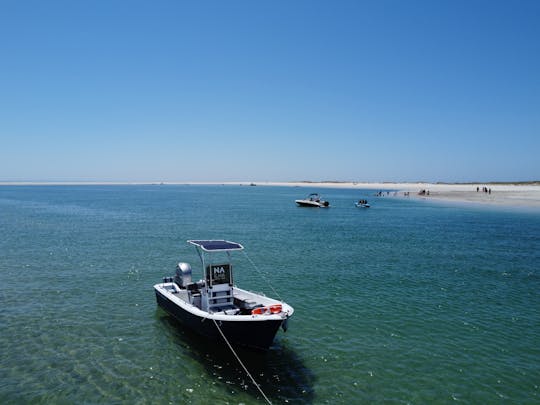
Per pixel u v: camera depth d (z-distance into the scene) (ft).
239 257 119.24
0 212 272.92
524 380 47.57
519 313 69.67
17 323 63.62
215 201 437.17
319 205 329.52
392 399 43.62
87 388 45.03
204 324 54.39
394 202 394.93
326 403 42.83
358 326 63.41
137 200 449.48
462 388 45.83
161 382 46.65
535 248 133.59
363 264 108.68
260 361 52.06
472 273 98.02
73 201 420.36
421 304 74.18
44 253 121.60
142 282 89.76
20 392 43.96
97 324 63.98
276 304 56.03
